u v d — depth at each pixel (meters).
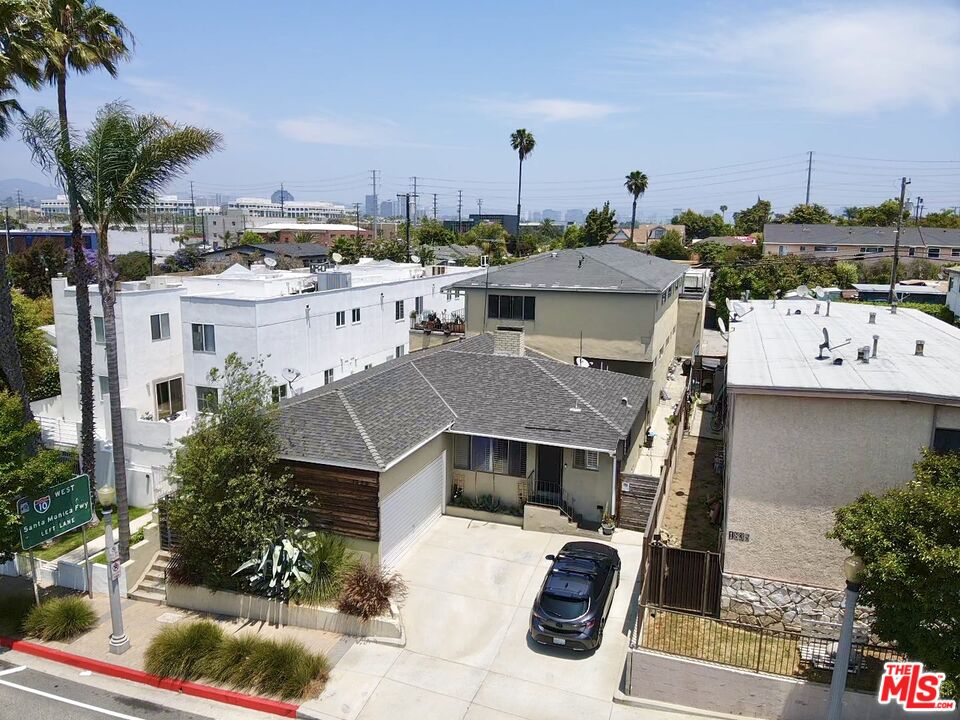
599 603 15.11
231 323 28.83
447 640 15.43
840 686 11.21
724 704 12.84
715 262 71.81
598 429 20.75
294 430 18.92
